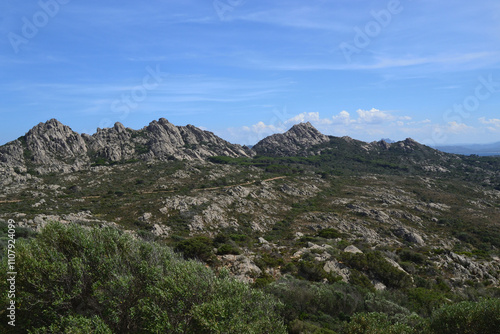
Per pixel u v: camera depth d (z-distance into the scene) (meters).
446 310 13.70
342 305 20.17
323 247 36.94
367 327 14.64
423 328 13.98
